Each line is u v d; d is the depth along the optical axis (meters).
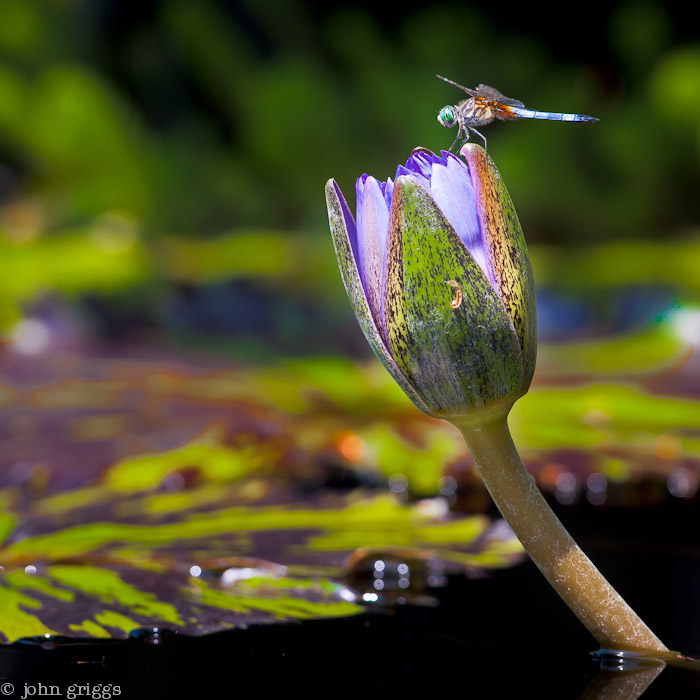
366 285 2.06
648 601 2.12
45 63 10.23
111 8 10.95
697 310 3.96
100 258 6.62
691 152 9.99
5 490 2.23
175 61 11.05
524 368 2.06
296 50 11.60
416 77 10.98
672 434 2.65
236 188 10.59
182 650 2.08
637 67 11.09
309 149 10.52
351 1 12.03
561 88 10.98
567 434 2.70
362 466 2.59
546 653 2.08
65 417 2.90
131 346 4.83
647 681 2.06
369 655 2.08
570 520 2.24
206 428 2.74
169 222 10.23
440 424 2.97
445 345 2.05
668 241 9.63
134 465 2.38
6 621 2.10
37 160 9.80
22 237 7.76
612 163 10.40
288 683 2.06
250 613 2.11
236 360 4.16
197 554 2.16
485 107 2.09
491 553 2.16
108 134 9.87
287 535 2.18
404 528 2.19
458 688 2.06
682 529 2.22
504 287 2.05
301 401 3.08
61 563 2.15
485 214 2.05
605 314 6.21
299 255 7.66
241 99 10.81
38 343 4.69
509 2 11.73
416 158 2.06
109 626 2.10
